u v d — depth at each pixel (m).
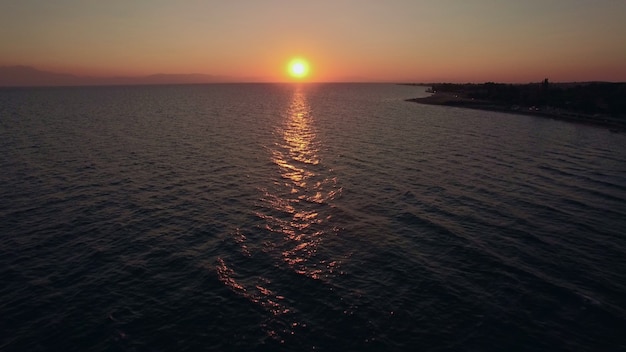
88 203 35.06
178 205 35.06
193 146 60.75
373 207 34.97
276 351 17.36
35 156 51.56
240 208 34.56
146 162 49.84
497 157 55.53
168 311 20.12
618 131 81.06
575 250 26.95
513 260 25.48
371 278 23.33
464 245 27.53
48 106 134.12
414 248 27.14
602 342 18.06
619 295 21.73
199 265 24.73
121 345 17.66
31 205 34.19
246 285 22.52
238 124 89.50
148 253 26.23
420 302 20.98
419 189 40.06
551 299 21.27
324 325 19.09
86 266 24.42
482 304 20.83
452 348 17.59
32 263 24.61
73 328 18.72
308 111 127.31
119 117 99.50
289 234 29.34
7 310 19.94
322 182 42.41
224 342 17.92
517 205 35.59
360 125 89.88
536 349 17.58
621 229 30.38
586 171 48.00
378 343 17.86
